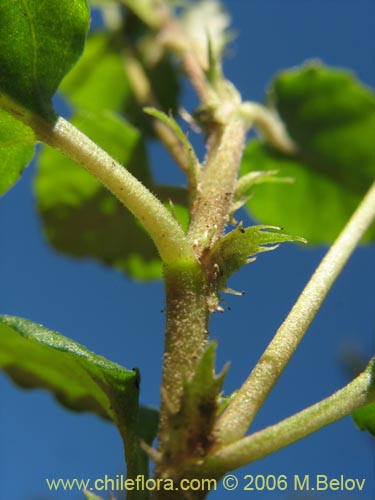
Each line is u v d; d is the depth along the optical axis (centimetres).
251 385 6
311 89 13
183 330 6
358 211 8
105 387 7
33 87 7
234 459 6
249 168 13
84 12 7
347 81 13
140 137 12
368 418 7
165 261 7
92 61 15
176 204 11
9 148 8
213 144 9
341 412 6
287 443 6
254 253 7
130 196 7
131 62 14
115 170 7
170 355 6
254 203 14
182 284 7
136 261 15
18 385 10
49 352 8
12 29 7
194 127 9
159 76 14
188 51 12
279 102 13
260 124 13
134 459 7
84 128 12
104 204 14
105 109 15
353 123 13
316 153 13
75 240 14
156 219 7
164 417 6
